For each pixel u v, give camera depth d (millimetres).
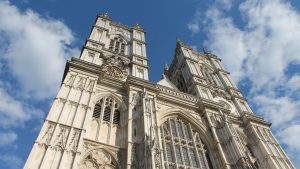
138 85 43500
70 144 29812
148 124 34844
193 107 46688
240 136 46656
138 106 39562
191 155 38500
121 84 43688
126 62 51125
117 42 58531
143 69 50438
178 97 46906
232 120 48812
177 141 39625
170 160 35969
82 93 37438
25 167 25531
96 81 40969
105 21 62250
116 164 31672
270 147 44750
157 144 30422
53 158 27656
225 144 40562
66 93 36500
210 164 38781
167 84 57250
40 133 29406
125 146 33719
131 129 35438
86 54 47281
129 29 64750
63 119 32500
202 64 66812
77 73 40688
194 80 56969
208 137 42250
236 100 56188
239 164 36281
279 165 41531
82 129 31984
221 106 48031
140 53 55906
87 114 34719
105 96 40906
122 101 40969
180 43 71000
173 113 43906
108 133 35594
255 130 47531
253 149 45469
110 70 46250
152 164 27688
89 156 31328
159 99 44844
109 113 38969
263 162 43031
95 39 53312
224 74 65688
